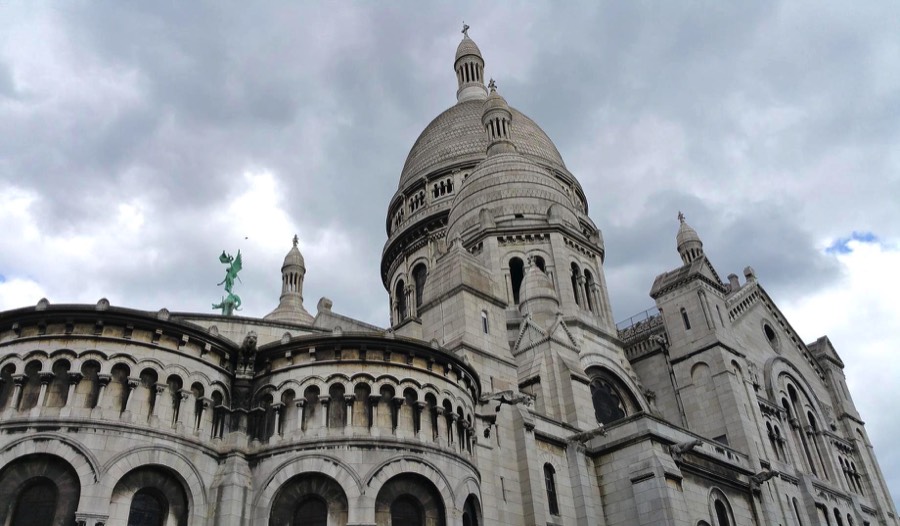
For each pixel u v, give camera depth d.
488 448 38.12
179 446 29.94
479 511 34.44
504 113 71.75
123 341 30.45
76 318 30.22
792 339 69.56
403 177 83.12
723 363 55.22
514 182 63.22
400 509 31.42
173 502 29.36
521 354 50.00
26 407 28.56
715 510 45.34
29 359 29.39
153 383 30.48
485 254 58.59
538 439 41.91
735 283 68.31
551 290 53.84
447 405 34.78
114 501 27.92
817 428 64.12
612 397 54.94
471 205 63.38
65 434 28.11
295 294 76.06
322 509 30.58
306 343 33.56
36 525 27.00
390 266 77.75
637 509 41.16
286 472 30.72
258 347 33.91
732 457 50.00
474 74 96.81
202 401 31.44
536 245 59.12
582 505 41.44
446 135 81.19
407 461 31.91
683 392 56.66
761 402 57.72
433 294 46.69
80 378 29.36
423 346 34.69
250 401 32.97
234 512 29.55
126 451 28.64
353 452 31.28
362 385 33.12
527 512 38.09
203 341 32.38
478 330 44.19
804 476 56.00
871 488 65.75
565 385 47.12
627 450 43.09
